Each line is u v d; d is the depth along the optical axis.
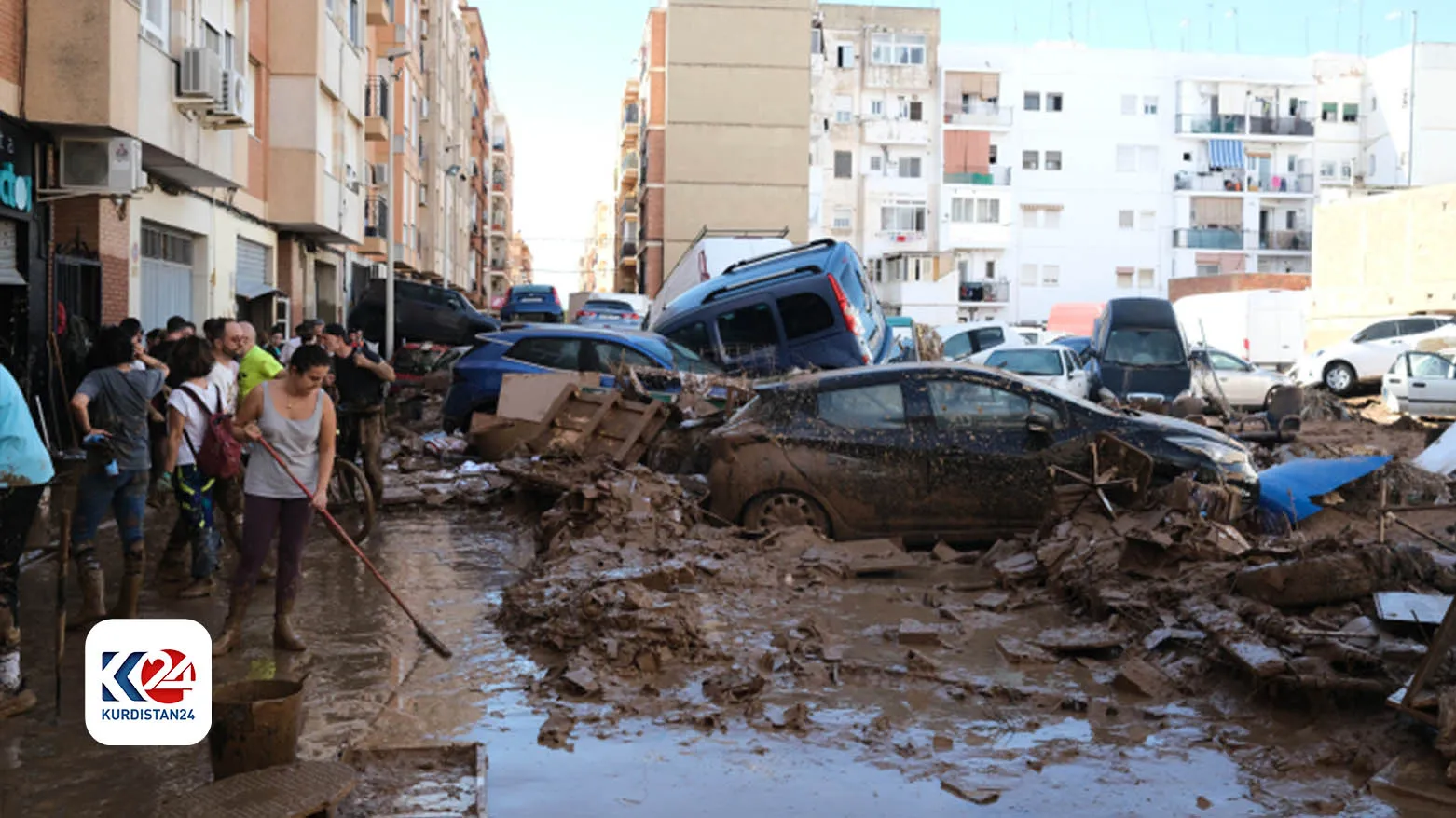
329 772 4.24
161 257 18.95
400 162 43.38
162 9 16.09
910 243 72.31
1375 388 33.91
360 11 32.00
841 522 9.44
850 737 5.25
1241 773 4.83
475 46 83.44
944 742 5.18
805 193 61.94
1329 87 75.94
